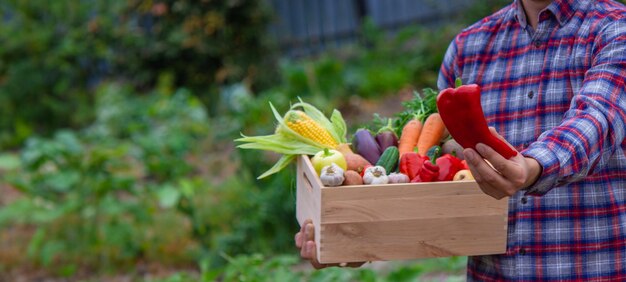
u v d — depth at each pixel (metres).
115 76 10.70
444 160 2.05
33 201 5.78
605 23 2.00
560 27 2.08
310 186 2.12
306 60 11.10
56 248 5.55
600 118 1.74
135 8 10.57
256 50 10.48
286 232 5.53
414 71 10.31
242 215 5.72
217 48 10.23
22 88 10.45
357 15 12.82
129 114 8.76
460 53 2.31
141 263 5.75
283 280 3.53
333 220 1.94
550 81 2.07
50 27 10.59
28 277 5.62
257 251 5.41
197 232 5.80
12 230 6.44
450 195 1.97
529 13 2.15
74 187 5.72
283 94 8.98
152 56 10.34
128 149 6.15
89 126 10.28
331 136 2.38
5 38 10.55
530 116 2.10
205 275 3.81
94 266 5.73
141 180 7.23
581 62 2.02
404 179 2.03
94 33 10.47
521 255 2.10
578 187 2.05
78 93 10.58
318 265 2.12
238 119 7.95
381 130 2.39
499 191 1.62
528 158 1.65
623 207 2.06
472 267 2.28
